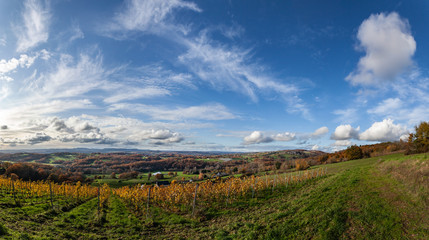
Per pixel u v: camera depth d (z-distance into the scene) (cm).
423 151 4728
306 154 14000
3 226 1161
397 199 1440
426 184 1453
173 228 1558
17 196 2350
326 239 1048
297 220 1316
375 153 7581
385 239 998
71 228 1495
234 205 2088
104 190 3069
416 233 1006
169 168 11600
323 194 1872
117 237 1389
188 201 2189
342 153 8894
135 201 2397
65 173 8262
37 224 1453
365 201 1469
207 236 1335
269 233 1206
